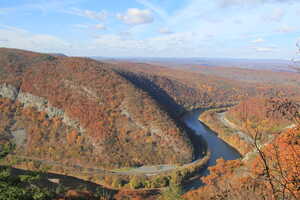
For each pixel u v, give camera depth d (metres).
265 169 5.28
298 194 4.79
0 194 9.57
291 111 5.17
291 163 5.10
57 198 27.92
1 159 10.90
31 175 11.67
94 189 60.75
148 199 54.69
